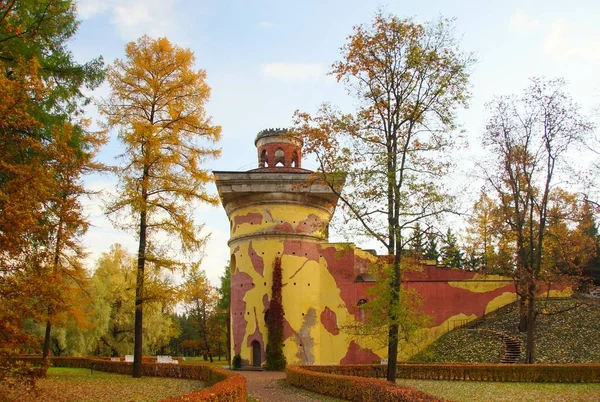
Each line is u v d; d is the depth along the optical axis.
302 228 45.81
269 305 43.84
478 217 42.81
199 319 82.75
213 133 30.56
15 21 21.03
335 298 46.31
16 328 14.52
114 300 58.19
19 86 16.17
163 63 30.20
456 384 29.72
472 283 47.25
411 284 47.22
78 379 29.72
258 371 41.88
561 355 37.75
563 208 40.62
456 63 25.23
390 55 25.52
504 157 39.03
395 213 24.75
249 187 45.25
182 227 28.72
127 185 27.64
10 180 16.52
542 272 41.28
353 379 22.91
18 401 19.73
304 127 25.95
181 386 26.69
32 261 15.99
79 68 23.48
